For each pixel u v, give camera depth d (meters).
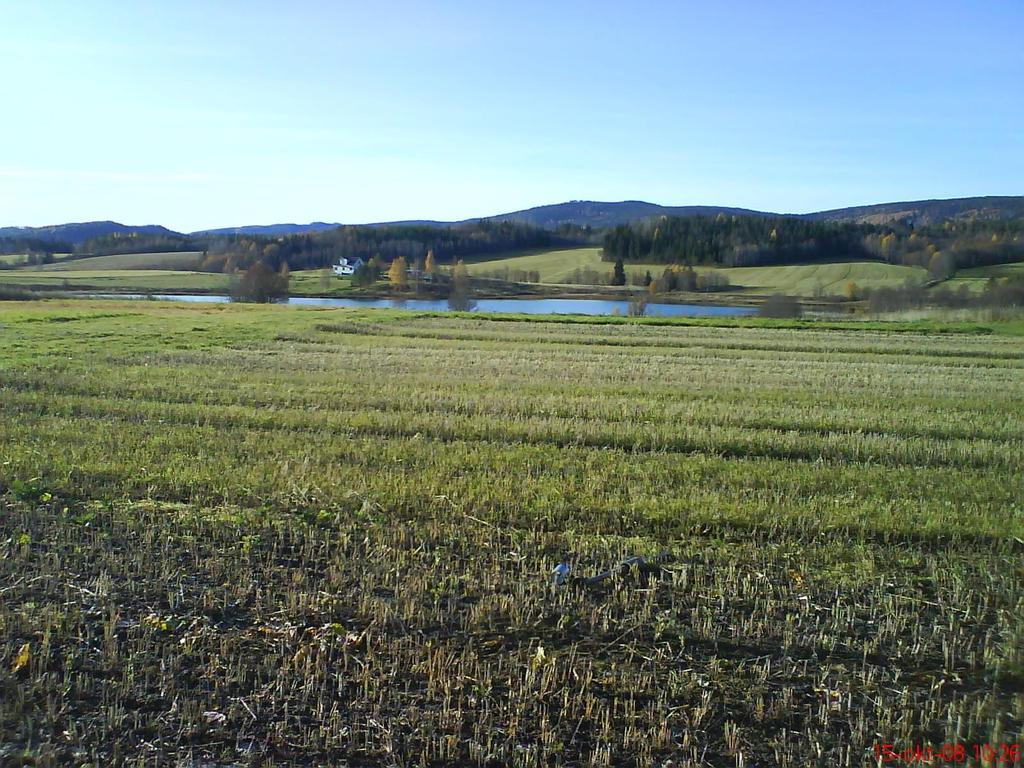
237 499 10.12
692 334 37.44
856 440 14.25
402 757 5.36
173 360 23.66
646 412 16.59
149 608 7.21
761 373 23.84
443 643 6.72
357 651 6.57
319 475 11.12
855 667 6.54
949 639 6.98
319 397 17.83
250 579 7.80
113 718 5.62
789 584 7.96
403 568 8.15
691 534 9.28
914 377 23.47
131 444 12.73
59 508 9.67
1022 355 30.22
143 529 8.98
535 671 6.27
